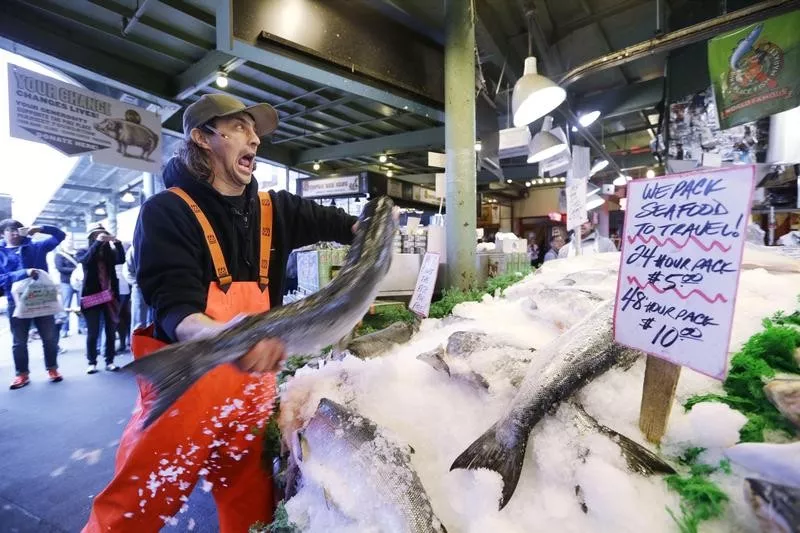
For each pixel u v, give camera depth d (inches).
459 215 151.0
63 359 230.5
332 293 44.3
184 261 52.1
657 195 37.5
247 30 124.0
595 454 36.8
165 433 48.6
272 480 56.6
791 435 34.0
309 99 269.9
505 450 39.7
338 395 54.9
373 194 380.8
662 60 260.7
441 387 54.0
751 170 31.0
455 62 151.3
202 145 58.3
